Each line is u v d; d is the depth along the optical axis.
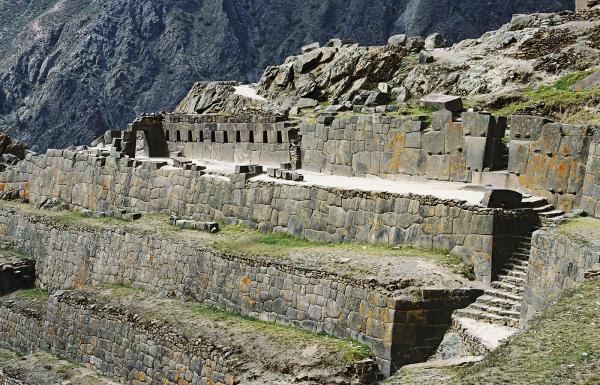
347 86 50.38
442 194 30.44
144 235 38.34
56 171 50.09
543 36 47.97
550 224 26.95
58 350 36.41
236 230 37.62
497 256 27.30
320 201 34.19
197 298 34.34
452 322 25.75
